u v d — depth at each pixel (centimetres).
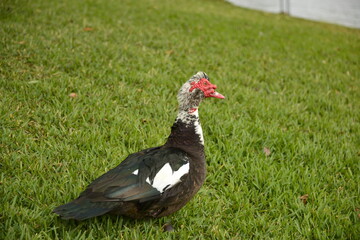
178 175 155
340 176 210
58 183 178
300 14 739
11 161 183
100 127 214
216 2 698
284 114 256
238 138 225
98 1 449
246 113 249
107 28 351
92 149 197
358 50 455
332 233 175
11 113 209
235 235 170
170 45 339
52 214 162
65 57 270
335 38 507
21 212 160
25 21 326
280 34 463
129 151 199
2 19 318
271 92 283
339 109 272
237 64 325
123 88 248
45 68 254
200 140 167
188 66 298
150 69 279
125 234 160
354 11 777
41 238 153
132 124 218
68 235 153
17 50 265
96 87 246
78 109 221
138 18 411
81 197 146
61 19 349
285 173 201
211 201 182
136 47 317
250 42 401
